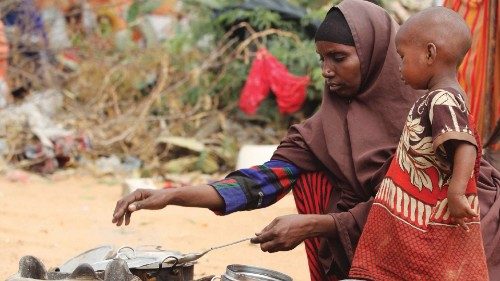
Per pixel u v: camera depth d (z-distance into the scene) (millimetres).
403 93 4949
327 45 4965
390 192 4391
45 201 9750
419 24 4312
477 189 4727
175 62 13742
